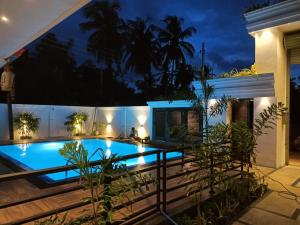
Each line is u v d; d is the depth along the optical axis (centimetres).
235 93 728
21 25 379
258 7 757
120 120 1315
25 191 413
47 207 347
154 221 316
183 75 2288
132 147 1056
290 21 635
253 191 446
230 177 400
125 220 292
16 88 1894
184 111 966
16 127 1182
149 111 1157
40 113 1254
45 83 2073
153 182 296
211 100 729
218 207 363
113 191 237
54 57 2120
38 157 962
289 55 739
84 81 2309
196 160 367
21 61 1917
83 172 223
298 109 1048
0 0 296
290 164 731
